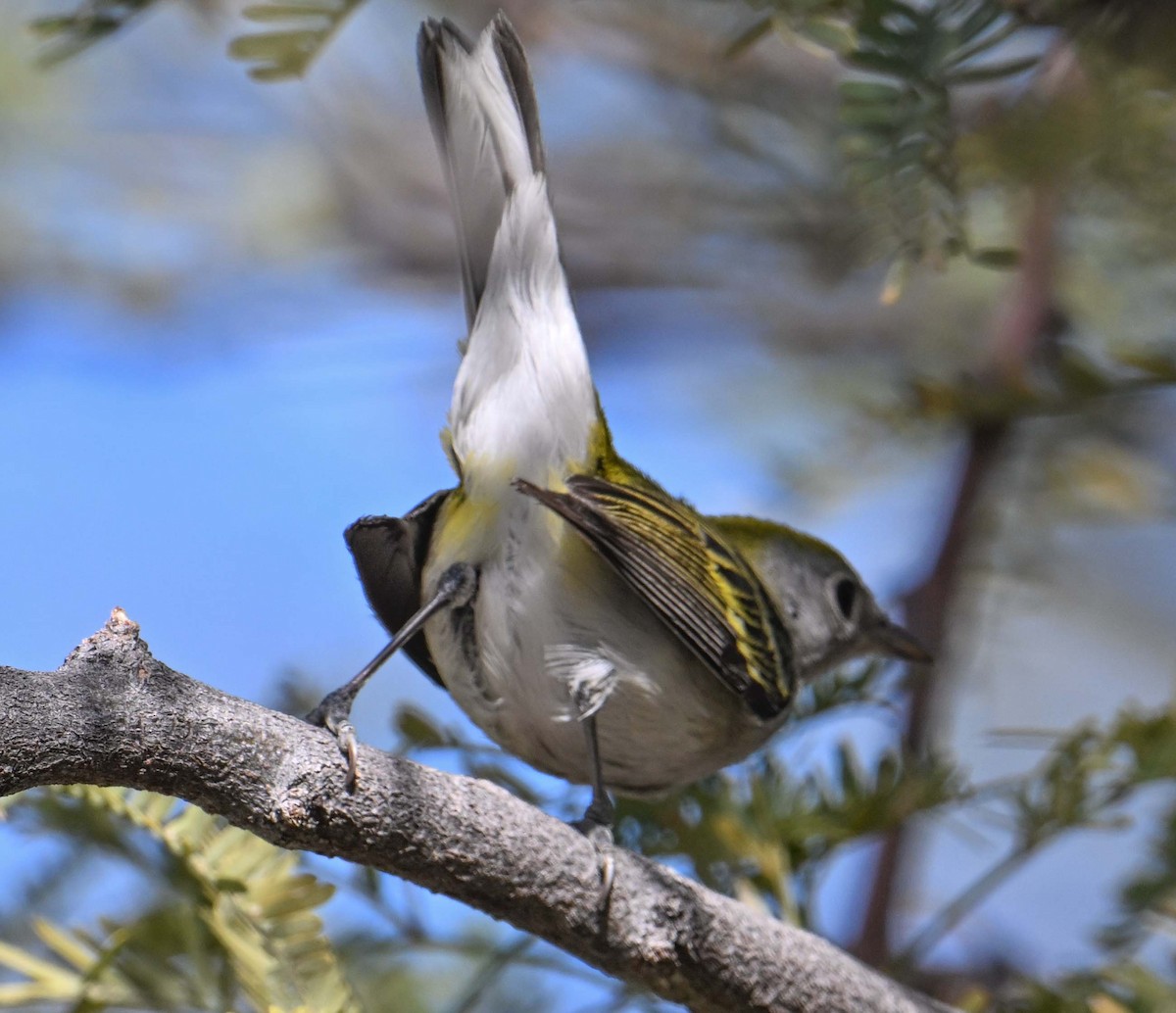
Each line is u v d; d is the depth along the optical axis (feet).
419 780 16.55
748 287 36.19
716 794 24.64
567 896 17.48
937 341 34.37
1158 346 24.03
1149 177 13.33
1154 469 28.53
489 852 16.92
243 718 15.58
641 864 18.29
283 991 17.48
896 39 15.87
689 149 34.99
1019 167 13.66
